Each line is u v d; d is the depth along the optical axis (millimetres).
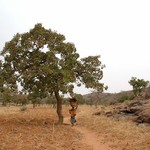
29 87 30531
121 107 47219
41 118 39094
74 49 31750
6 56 30297
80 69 33719
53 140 20172
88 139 22344
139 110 36531
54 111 57531
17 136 20875
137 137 21734
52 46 30672
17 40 30281
